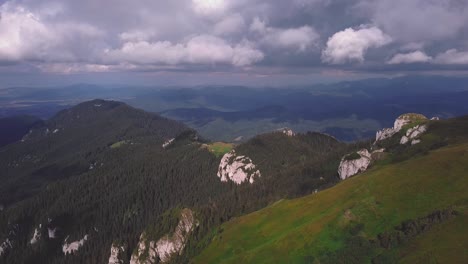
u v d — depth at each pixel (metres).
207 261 136.00
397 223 114.94
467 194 115.88
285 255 119.44
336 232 120.94
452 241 92.38
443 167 134.88
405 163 152.25
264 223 148.25
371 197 132.00
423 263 88.62
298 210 146.88
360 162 197.38
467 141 166.88
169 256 168.12
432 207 116.00
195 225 180.50
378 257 99.38
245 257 126.12
